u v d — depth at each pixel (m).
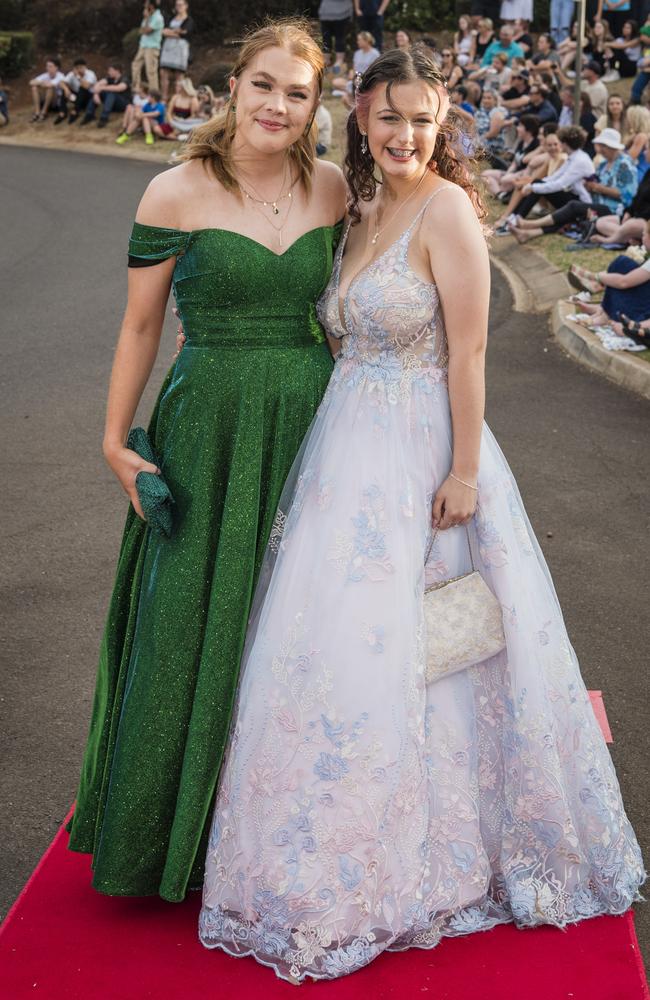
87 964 2.69
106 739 2.95
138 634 2.83
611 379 7.48
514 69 15.45
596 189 10.88
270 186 2.76
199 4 22.45
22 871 3.10
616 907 2.86
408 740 2.68
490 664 2.88
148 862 2.84
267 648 2.74
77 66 20.06
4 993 2.60
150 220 2.73
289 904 2.66
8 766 3.55
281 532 2.83
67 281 10.55
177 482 2.81
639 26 17.52
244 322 2.79
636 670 4.05
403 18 22.11
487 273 2.71
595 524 5.28
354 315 2.77
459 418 2.76
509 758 2.85
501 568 2.83
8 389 7.45
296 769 2.68
